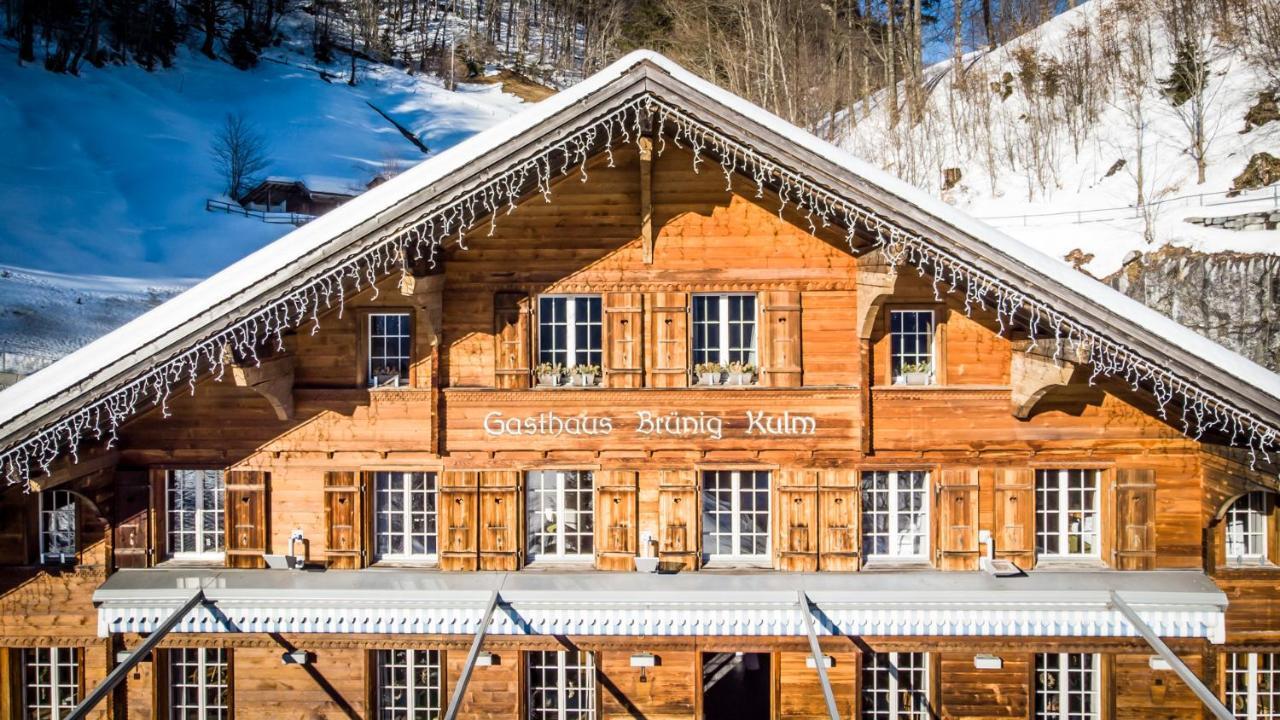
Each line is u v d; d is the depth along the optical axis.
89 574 16.66
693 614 15.70
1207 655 16.31
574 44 116.75
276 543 16.86
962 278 14.77
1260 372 14.41
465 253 16.66
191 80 99.12
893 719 16.88
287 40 114.75
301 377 16.70
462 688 13.29
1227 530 16.48
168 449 16.67
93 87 89.88
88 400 14.34
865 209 14.46
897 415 16.58
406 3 126.44
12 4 93.06
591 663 16.89
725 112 14.23
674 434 16.69
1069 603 15.66
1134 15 59.19
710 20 68.31
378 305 16.64
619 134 15.43
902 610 15.70
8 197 68.81
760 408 16.66
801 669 16.73
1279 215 40.81
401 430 16.73
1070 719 16.78
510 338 16.67
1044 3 69.69
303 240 14.85
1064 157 52.25
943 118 59.41
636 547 16.80
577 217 16.59
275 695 16.83
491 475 16.73
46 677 17.00
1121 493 16.41
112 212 71.00
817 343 16.67
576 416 16.72
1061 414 16.45
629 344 16.64
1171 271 41.38
